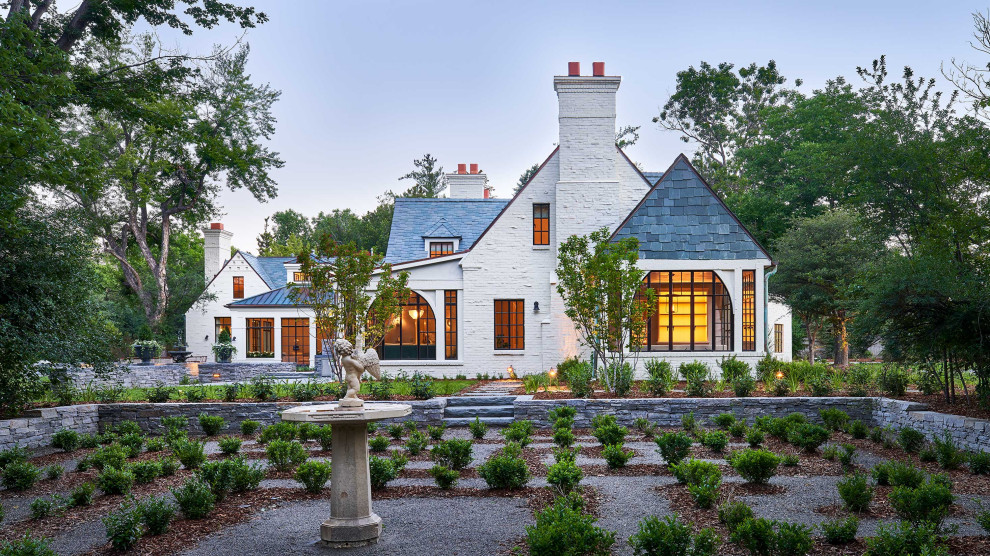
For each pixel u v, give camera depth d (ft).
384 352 81.66
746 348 68.18
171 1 64.34
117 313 124.26
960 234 38.04
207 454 39.99
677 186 69.97
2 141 35.55
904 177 48.70
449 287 80.48
